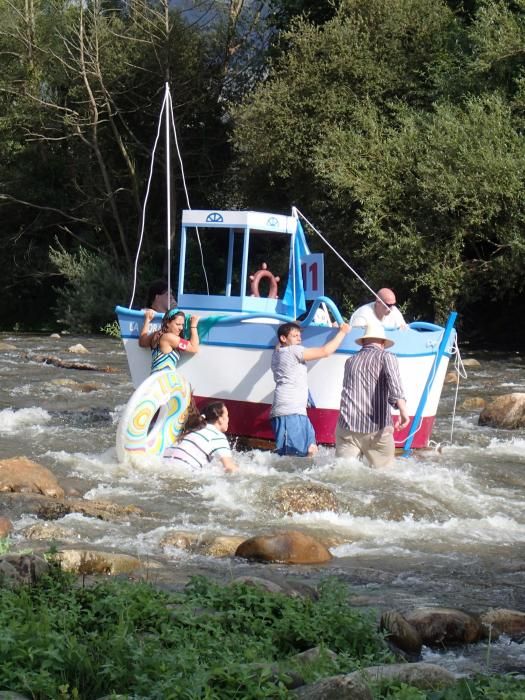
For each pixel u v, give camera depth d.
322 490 9.48
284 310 14.21
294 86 32.69
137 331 13.50
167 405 10.98
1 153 41.34
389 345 10.99
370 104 31.45
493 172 27.16
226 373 12.77
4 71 40.16
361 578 7.32
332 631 5.50
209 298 14.15
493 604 6.79
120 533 8.35
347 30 32.69
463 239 29.19
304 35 33.03
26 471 9.60
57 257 40.06
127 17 41.09
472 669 5.54
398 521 9.13
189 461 10.71
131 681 4.57
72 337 32.84
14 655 4.64
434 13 33.03
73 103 39.78
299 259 14.16
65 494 9.59
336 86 32.56
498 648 5.95
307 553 7.75
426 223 28.69
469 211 27.64
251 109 33.06
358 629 5.54
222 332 12.76
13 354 24.83
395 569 7.62
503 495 10.28
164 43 37.94
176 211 40.31
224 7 39.09
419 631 5.93
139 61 38.53
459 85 30.28
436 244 28.59
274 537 7.76
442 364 12.82
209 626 5.25
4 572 6.14
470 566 7.75
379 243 29.20
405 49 33.41
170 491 9.84
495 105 28.28
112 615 5.45
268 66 37.06
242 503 9.45
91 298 36.44
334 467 10.46
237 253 14.22
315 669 4.75
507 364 24.95
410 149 29.16
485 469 11.48
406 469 10.90
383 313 12.70
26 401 15.93
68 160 41.25
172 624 5.34
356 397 10.77
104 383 18.66
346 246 32.09
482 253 30.28
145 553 7.77
